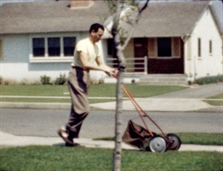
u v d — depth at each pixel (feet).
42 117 53.98
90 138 38.75
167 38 108.78
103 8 112.68
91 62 33.24
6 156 29.89
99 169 26.40
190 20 108.58
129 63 107.04
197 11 112.78
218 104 62.49
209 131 43.04
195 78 106.11
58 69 106.93
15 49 109.70
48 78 106.93
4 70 110.42
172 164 27.27
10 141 37.06
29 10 116.88
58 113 57.77
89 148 32.91
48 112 59.00
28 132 42.96
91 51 32.99
